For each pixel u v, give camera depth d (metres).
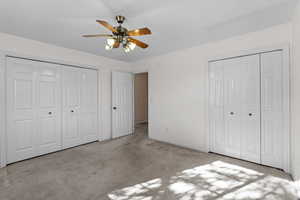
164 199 1.74
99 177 2.22
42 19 2.15
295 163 1.98
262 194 1.81
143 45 2.20
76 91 3.64
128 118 4.74
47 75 3.16
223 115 2.98
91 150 3.37
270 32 2.41
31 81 2.94
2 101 2.58
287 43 2.26
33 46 2.91
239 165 2.56
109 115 4.32
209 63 3.15
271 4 1.83
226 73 2.92
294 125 2.04
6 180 2.14
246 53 2.64
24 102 2.85
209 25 2.36
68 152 3.25
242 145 2.76
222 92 2.98
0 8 1.87
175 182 2.08
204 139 3.21
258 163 2.60
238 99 2.79
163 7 1.88
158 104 4.10
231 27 2.43
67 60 3.41
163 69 3.95
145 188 1.95
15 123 2.75
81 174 2.31
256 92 2.59
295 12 1.93
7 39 2.62
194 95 3.36
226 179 2.14
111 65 4.34
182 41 3.02
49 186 1.99
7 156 2.65
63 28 2.43
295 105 1.98
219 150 3.06
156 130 4.16
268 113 2.48
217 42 2.99
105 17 2.10
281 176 2.19
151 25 2.35
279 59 2.37
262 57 2.52
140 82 6.98
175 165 2.60
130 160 2.82
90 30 2.50
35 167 2.55
